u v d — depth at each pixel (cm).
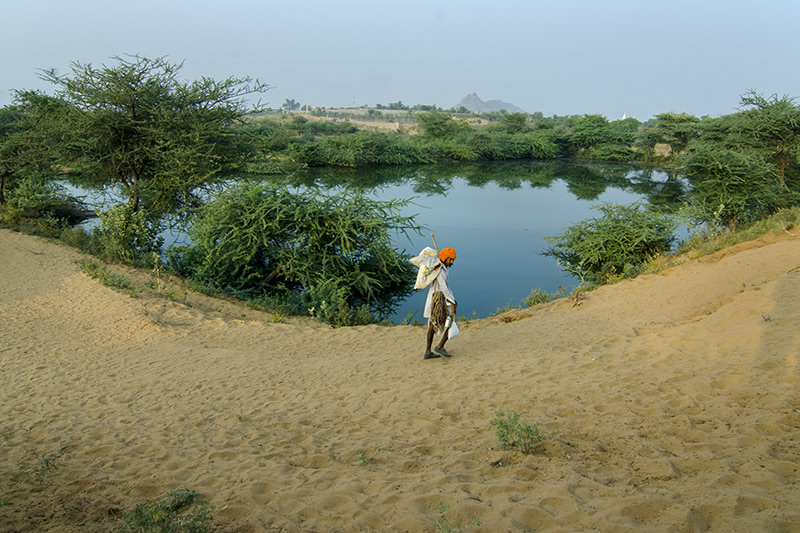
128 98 2081
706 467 328
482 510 311
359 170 6094
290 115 16888
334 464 431
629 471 340
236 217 1739
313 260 1691
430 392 614
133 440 541
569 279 1812
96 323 1109
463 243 2444
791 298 710
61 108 2289
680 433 385
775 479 292
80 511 377
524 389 571
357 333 1044
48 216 2492
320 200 1848
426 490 351
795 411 378
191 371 811
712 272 1052
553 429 438
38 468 470
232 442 514
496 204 3712
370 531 310
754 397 421
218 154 2338
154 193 2281
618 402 474
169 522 332
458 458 402
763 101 3152
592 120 8306
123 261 1803
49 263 1628
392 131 10712
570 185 5000
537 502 311
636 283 1155
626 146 8106
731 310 741
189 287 1596
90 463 488
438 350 795
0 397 721
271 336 1038
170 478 434
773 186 2595
